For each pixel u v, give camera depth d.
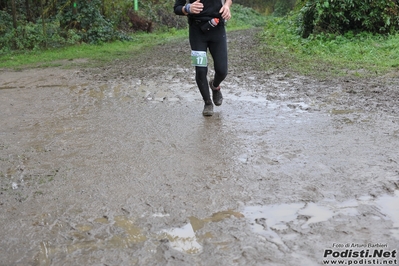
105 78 8.11
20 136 4.55
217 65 4.96
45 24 15.21
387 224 2.59
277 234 2.52
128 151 3.97
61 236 2.56
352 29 12.17
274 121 4.80
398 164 3.48
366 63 8.76
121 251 2.39
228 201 2.94
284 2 35.75
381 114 4.95
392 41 10.67
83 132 4.62
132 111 5.45
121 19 20.64
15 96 6.66
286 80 7.22
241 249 2.37
